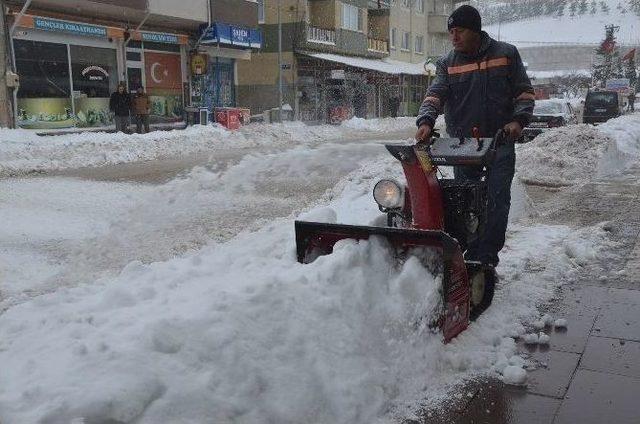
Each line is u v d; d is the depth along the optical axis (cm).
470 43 433
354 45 3956
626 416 291
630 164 1222
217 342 276
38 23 1889
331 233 375
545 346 369
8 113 1822
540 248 570
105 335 284
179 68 2597
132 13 2194
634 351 361
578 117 2858
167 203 906
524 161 1117
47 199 995
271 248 473
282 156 1453
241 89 3534
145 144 1808
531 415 293
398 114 4575
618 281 485
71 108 2061
